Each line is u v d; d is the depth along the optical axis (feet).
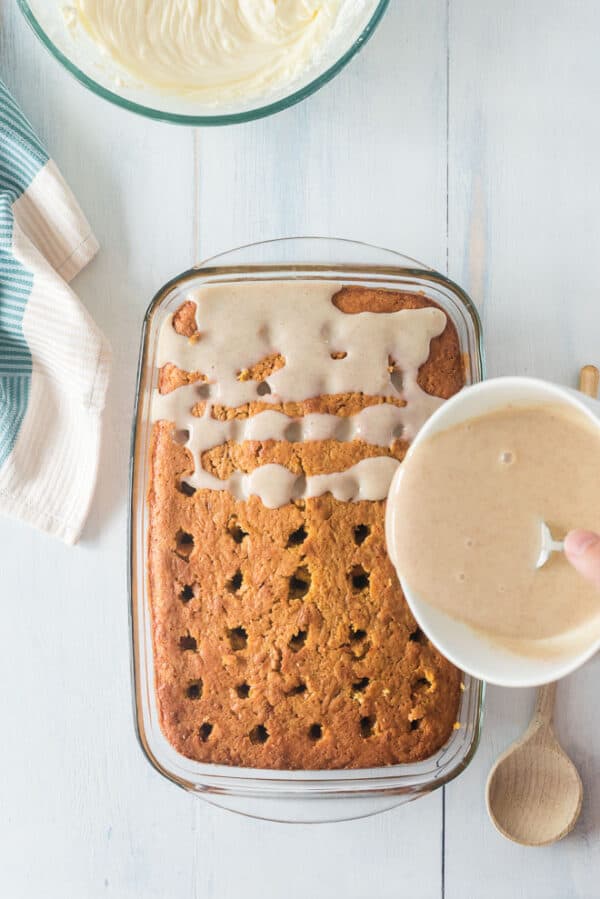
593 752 3.18
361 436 2.99
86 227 3.15
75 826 3.21
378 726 2.99
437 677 2.99
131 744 3.22
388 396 3.00
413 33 3.20
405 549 2.71
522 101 3.20
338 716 2.98
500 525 2.69
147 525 3.04
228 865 3.20
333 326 3.01
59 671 3.22
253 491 2.98
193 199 3.21
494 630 2.68
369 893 3.18
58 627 3.22
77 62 3.05
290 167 3.21
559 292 3.20
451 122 3.21
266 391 3.01
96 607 3.21
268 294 3.02
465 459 2.71
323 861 3.19
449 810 3.19
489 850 3.18
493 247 3.21
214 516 2.99
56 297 3.10
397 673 2.98
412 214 3.21
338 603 2.98
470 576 2.69
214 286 3.03
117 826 3.21
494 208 3.21
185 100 3.07
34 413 3.18
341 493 2.98
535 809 3.14
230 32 3.05
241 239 3.21
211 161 3.21
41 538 3.22
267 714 2.99
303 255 3.15
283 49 3.07
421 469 2.71
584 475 2.68
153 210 3.21
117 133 3.21
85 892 3.21
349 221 3.21
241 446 3.00
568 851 3.18
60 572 3.21
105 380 3.13
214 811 3.21
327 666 2.98
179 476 3.00
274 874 3.19
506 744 3.17
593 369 3.13
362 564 2.98
